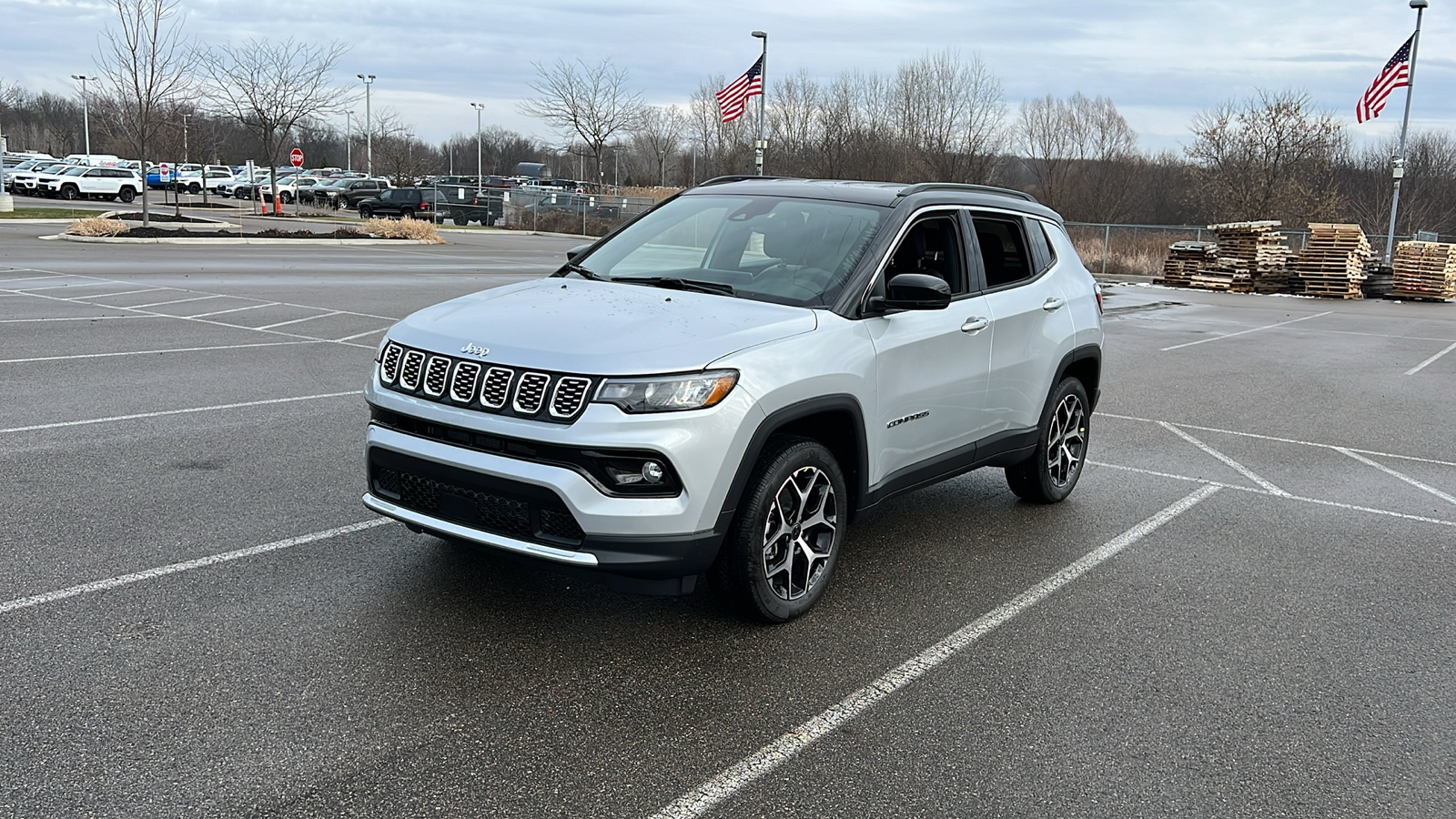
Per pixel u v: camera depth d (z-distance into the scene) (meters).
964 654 4.33
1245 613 4.93
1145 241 36.41
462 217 49.72
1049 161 65.62
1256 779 3.44
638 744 3.47
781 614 4.47
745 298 4.61
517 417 3.86
